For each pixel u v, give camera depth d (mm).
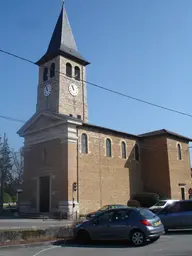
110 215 13750
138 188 41469
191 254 10398
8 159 71188
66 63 43500
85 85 45188
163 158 41281
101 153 37250
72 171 33500
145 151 43219
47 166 35750
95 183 35562
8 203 63531
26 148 39281
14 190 71375
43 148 36906
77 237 14211
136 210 13430
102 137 37938
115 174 38406
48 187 35375
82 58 45156
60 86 41625
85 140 35906
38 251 12086
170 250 11320
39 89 44531
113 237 13297
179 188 41844
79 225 14297
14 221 27656
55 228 15477
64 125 34531
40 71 45281
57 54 43094
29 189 37719
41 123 37688
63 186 33125
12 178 71812
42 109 40688
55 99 41531
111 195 37156
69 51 44281
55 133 35469
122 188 38875
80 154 34781
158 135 42188
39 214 34344
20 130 40250
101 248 12500
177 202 17562
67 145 33750
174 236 15469
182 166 43469
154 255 10398
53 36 46188
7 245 13164
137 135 43219
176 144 43281
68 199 32375
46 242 13984
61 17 46625
